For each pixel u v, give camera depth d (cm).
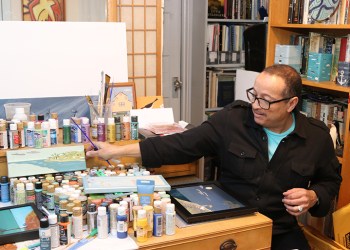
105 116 198
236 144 184
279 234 187
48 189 157
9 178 170
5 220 146
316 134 186
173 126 215
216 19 353
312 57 260
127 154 179
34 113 210
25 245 136
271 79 170
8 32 206
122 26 230
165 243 142
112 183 163
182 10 358
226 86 374
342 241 215
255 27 320
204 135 187
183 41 363
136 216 143
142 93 262
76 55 220
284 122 179
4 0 228
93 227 146
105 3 247
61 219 139
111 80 229
